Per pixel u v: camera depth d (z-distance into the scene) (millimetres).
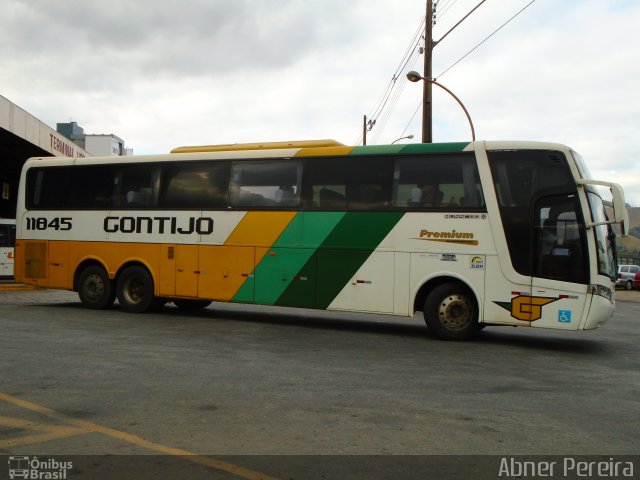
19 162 26984
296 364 7512
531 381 6867
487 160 9641
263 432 4746
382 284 10156
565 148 9305
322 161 10781
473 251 9586
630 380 7078
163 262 12023
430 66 20781
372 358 8086
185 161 11992
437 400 5871
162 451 4285
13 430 4723
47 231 13336
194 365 7289
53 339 8984
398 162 10219
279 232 10977
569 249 9086
